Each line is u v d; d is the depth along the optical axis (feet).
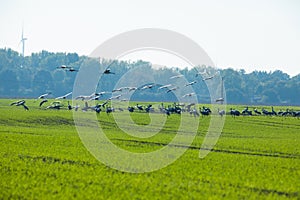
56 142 215.10
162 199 116.47
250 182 137.18
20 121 330.13
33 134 249.96
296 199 119.55
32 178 135.64
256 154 201.77
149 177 141.18
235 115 431.43
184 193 122.52
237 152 206.59
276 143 242.37
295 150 215.10
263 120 402.93
